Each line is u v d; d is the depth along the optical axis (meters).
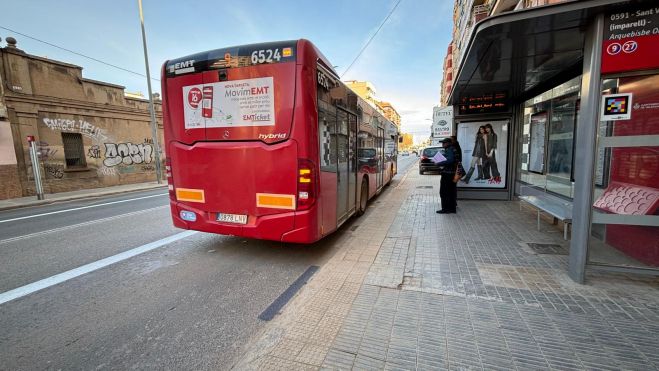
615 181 3.58
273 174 3.96
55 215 8.41
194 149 4.34
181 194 4.60
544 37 3.77
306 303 3.09
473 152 8.15
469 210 7.05
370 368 2.13
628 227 3.56
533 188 6.95
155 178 18.56
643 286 3.18
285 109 3.83
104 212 8.64
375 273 3.75
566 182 5.63
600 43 2.97
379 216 6.96
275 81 3.84
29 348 2.53
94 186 14.94
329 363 2.20
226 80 4.05
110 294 3.46
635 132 3.27
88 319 2.95
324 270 3.91
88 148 14.66
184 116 4.39
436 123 8.24
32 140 11.11
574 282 3.31
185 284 3.70
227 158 4.15
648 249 3.38
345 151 5.48
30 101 12.39
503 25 3.35
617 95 3.01
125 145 16.59
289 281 3.74
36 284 3.74
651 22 2.83
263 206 4.07
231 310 3.07
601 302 2.88
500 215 6.49
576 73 5.20
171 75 4.41
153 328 2.79
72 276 3.97
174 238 5.67
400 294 3.17
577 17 3.09
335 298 3.17
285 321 2.79
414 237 5.12
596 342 2.32
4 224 7.41
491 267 3.78
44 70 12.89
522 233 5.18
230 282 3.73
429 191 10.65
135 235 5.93
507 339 2.39
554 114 6.10
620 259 3.57
